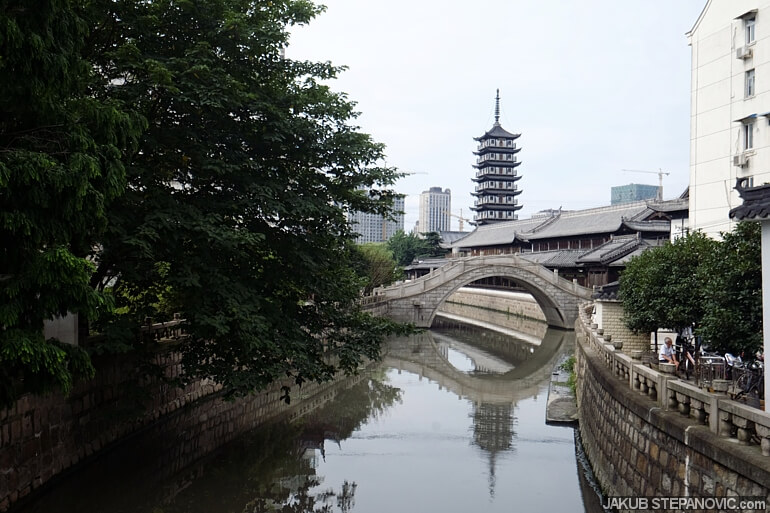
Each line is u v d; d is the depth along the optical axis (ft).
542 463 64.44
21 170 29.96
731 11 107.96
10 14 30.04
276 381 102.68
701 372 61.26
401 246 353.72
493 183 363.97
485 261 182.19
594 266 191.83
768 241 36.47
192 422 76.74
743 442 30.71
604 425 53.78
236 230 50.14
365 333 67.21
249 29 53.67
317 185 61.31
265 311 57.31
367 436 74.49
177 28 53.47
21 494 46.98
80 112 36.24
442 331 192.44
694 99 116.67
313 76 62.34
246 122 56.13
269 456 66.08
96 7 47.60
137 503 52.42
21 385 45.75
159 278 53.16
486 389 104.94
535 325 200.75
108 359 60.90
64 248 31.32
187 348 58.80
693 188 116.57
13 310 31.04
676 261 74.23
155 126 51.88
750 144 103.71
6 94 31.50
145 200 50.11
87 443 57.41
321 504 53.06
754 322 49.78
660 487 38.04
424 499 54.08
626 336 99.25
